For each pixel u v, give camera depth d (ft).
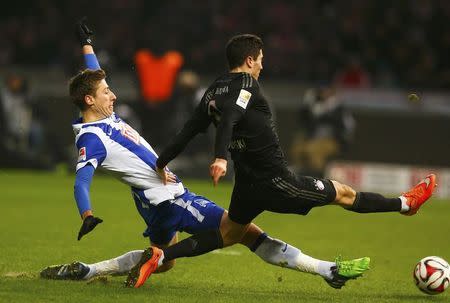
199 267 95.76
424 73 280.92
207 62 289.12
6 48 295.48
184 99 227.61
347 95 254.88
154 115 235.40
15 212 149.28
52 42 297.74
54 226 130.52
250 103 74.64
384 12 297.94
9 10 302.66
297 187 76.54
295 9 303.48
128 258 81.30
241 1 304.09
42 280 79.66
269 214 168.96
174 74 236.02
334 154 234.17
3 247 105.60
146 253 75.41
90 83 78.84
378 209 81.15
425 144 250.16
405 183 238.07
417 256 114.52
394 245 126.21
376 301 76.59
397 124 250.78
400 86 280.92
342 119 233.14
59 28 301.02
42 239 115.03
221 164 71.77
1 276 82.74
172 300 72.23
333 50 286.25
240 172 76.69
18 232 121.49
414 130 250.57
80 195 73.92
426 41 289.94
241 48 77.20
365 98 254.47
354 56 286.05
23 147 243.19
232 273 92.43
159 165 78.69
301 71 287.89
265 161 75.72
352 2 301.22
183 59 289.53
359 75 271.49
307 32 298.56
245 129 75.31
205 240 78.13
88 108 79.36
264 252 81.05
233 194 77.92
